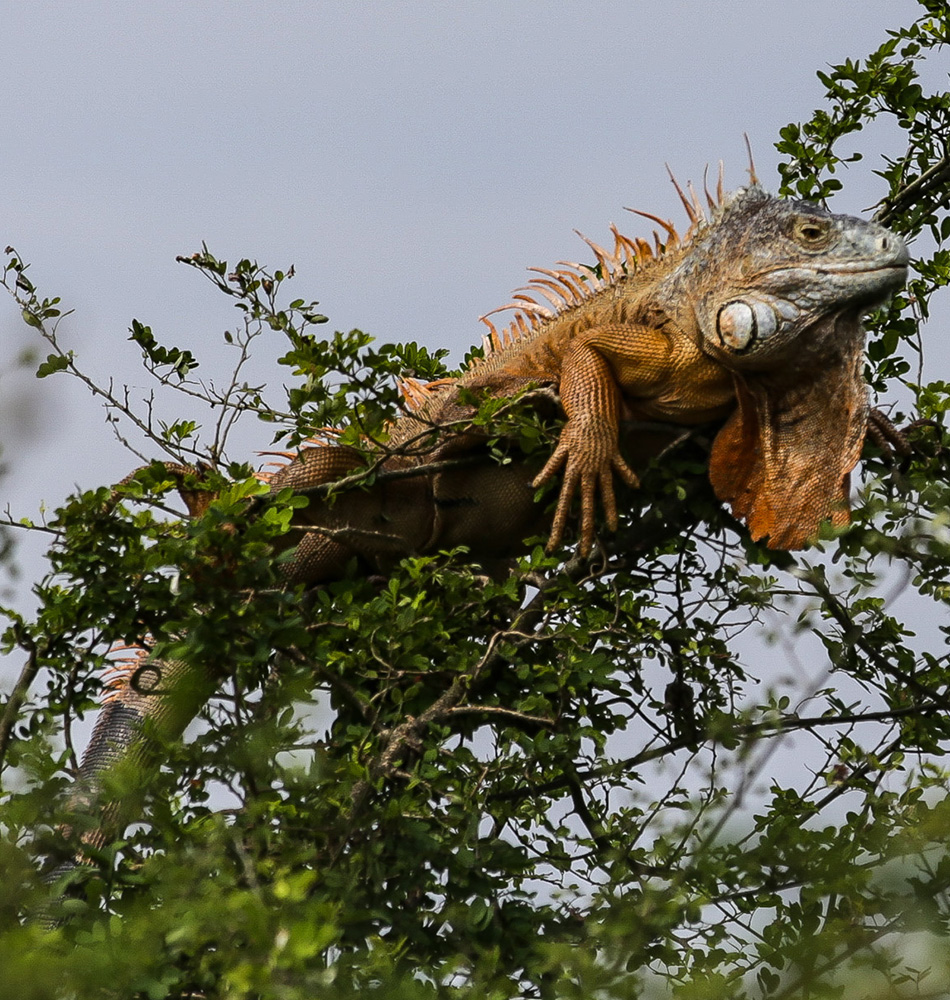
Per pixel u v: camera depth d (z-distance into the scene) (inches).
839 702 481.7
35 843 370.3
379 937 346.9
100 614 432.1
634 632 474.3
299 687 375.2
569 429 509.7
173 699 415.2
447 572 469.7
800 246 513.7
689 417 532.4
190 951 325.4
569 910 409.4
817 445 510.3
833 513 439.5
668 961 382.9
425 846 401.1
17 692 422.6
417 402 577.9
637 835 392.2
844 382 508.1
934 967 303.4
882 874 379.2
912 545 392.2
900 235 549.6
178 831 358.3
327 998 287.0
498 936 400.8
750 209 535.5
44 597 441.7
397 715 441.1
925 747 469.7
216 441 481.1
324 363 456.4
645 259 580.7
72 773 391.2
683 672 485.1
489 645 454.9
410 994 311.7
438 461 535.5
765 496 511.8
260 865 336.5
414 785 404.2
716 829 354.0
